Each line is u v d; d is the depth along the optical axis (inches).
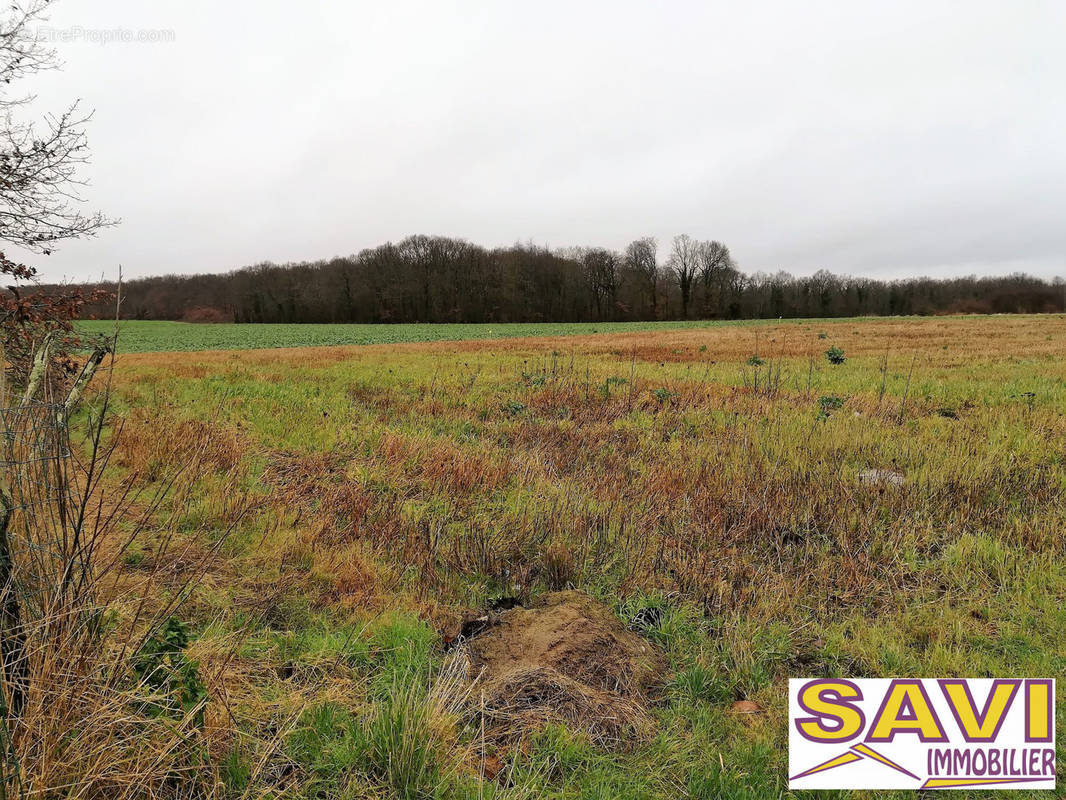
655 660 133.8
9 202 299.6
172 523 178.7
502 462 265.3
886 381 530.0
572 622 135.2
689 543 189.6
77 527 94.9
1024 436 293.1
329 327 2913.4
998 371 597.6
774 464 253.0
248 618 136.2
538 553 183.0
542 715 109.8
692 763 104.3
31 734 79.7
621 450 303.3
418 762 94.6
